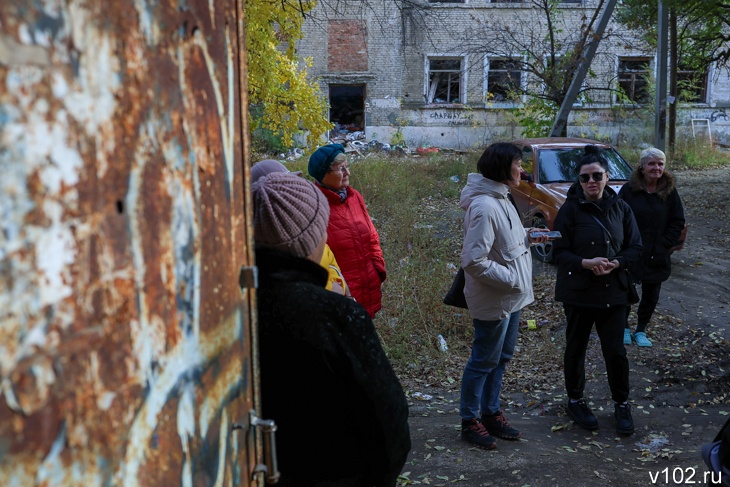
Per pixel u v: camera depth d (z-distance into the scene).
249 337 1.60
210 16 1.35
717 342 6.63
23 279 0.80
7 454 0.78
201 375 1.30
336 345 1.88
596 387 5.76
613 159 10.72
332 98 27.05
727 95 26.50
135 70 1.05
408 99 26.36
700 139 22.66
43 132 0.83
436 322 7.14
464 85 26.23
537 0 24.03
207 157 1.33
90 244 0.93
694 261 9.52
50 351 0.85
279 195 2.01
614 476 4.14
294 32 9.50
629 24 19.52
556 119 16.06
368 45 26.00
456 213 12.76
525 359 6.53
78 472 0.90
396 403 1.92
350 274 4.52
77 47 0.90
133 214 1.04
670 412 5.30
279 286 1.93
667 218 6.26
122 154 1.01
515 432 4.64
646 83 24.75
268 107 9.84
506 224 4.21
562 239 4.78
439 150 25.44
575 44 17.48
